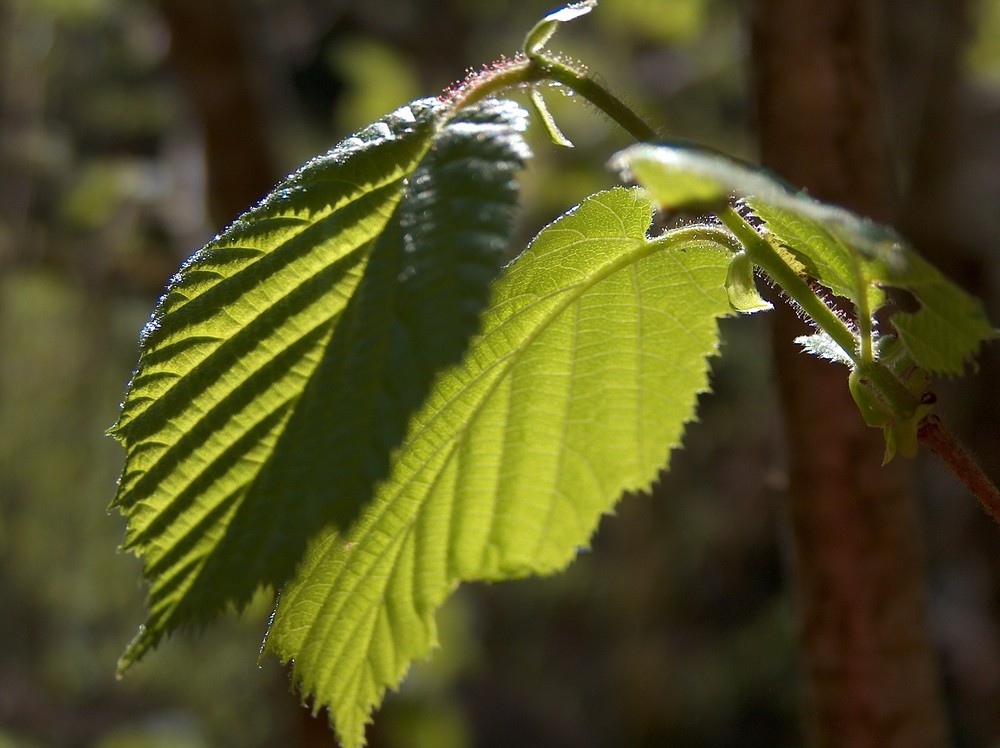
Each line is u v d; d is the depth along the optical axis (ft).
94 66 4.72
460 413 1.32
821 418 1.47
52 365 4.20
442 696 4.34
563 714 7.29
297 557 1.13
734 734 6.70
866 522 1.47
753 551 6.49
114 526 4.61
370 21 5.40
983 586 5.57
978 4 4.38
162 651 4.94
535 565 1.35
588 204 1.26
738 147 4.98
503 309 1.29
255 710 4.98
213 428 1.19
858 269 1.18
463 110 1.17
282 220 1.20
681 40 4.51
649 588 6.39
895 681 1.48
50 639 4.97
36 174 4.11
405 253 1.13
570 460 1.33
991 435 4.64
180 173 3.95
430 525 1.33
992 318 4.58
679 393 1.32
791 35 1.46
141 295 4.20
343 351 1.13
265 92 3.28
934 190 4.45
